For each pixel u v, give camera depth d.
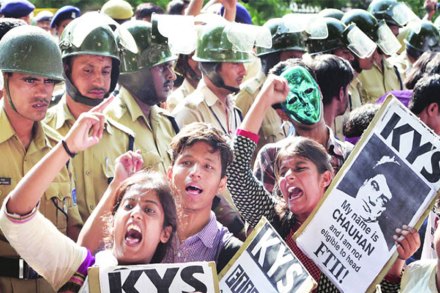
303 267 4.23
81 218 5.39
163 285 4.03
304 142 4.76
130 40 5.82
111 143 5.56
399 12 8.95
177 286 4.03
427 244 5.10
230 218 5.56
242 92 7.00
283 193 4.76
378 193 4.55
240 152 4.92
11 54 4.84
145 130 5.89
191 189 4.68
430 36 8.84
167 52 5.96
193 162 4.70
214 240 4.71
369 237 4.54
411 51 8.89
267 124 6.68
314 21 7.39
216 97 6.39
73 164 5.42
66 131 5.46
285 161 4.75
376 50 8.35
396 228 4.52
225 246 4.71
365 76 8.43
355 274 4.53
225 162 4.75
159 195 4.20
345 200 4.57
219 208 5.56
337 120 7.16
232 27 6.32
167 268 4.04
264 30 6.41
